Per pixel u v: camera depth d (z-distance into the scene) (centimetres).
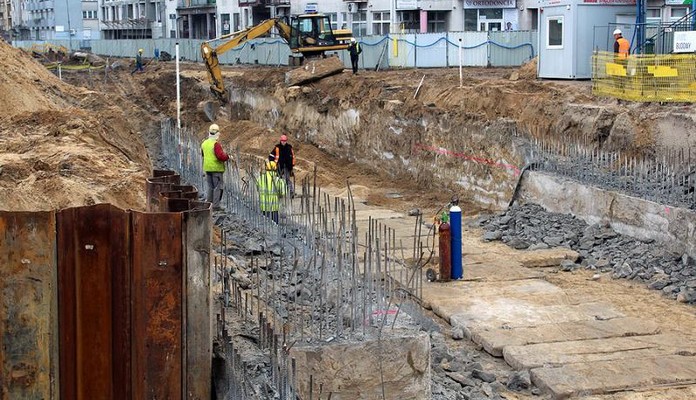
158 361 766
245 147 3316
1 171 1485
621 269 1553
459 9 5781
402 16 5828
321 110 3356
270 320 923
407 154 2736
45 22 9719
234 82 4222
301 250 1232
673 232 1573
